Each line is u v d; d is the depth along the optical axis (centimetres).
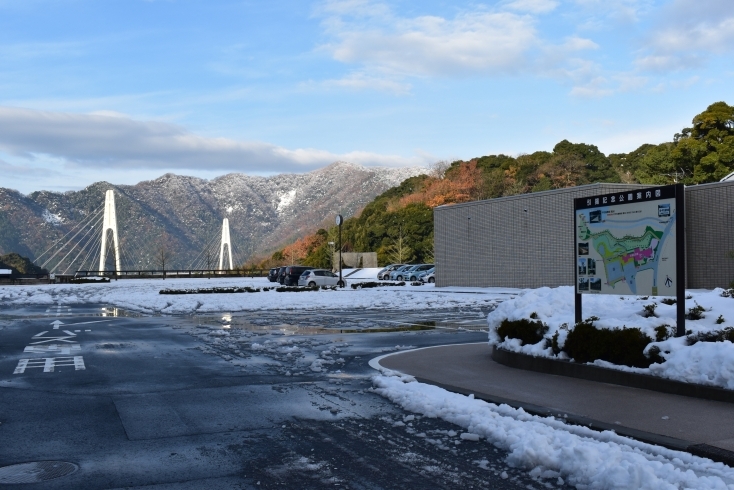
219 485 609
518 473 634
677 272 1027
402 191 13712
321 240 12788
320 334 1864
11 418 871
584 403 893
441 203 10088
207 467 662
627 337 1035
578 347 1107
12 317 2583
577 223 1217
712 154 6291
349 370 1239
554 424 788
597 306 1316
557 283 4006
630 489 549
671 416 805
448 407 868
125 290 5250
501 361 1270
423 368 1227
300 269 5791
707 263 3447
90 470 655
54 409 923
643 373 993
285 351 1495
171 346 1606
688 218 3531
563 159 9350
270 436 775
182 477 632
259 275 10212
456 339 1738
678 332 1026
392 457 688
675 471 581
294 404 945
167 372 1223
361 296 3791
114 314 2703
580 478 595
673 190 1040
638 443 696
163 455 704
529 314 1304
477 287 4631
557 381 1067
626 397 923
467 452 702
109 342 1700
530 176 9650
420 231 9656
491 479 617
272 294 4059
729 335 972
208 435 782
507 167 10856
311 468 655
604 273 1157
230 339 1747
